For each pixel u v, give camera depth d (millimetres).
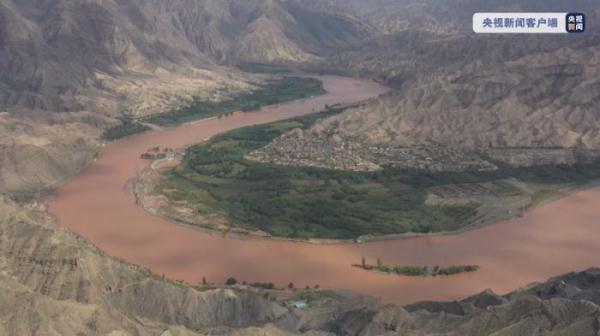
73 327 169125
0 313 171625
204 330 183625
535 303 179375
